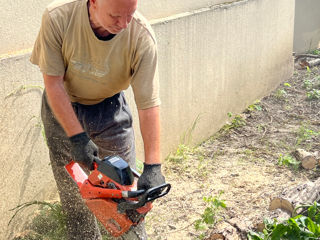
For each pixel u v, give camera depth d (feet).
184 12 16.81
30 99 11.70
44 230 12.16
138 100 8.85
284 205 12.38
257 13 21.26
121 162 8.28
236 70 20.43
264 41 22.49
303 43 31.14
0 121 10.95
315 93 23.36
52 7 8.59
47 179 12.70
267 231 11.16
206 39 17.80
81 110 10.17
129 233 9.64
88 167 8.73
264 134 19.56
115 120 10.18
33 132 11.96
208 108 18.89
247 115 21.39
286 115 21.65
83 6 8.45
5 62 10.85
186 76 17.08
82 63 9.02
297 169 16.55
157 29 15.07
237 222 11.64
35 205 12.42
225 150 18.15
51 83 8.85
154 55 8.80
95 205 8.51
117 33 8.24
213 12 17.90
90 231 11.28
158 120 8.87
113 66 8.99
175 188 15.17
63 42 8.72
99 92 9.70
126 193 7.93
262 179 15.85
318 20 31.99
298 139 19.02
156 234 12.68
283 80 25.72
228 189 15.17
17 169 11.65
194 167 16.66
